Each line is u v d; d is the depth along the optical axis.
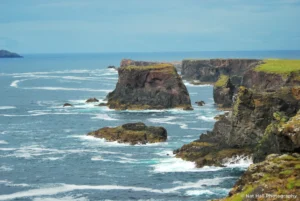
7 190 72.69
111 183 75.81
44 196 69.69
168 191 70.88
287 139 57.25
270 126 77.75
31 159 92.00
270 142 76.00
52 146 103.25
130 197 68.69
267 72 149.62
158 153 95.00
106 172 82.25
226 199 49.62
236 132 89.25
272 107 87.06
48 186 74.69
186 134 115.12
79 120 138.50
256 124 87.50
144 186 73.81
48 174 81.62
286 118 78.69
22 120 139.62
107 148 100.44
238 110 89.31
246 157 83.88
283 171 50.56
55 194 70.69
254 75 157.25
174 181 75.81
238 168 81.50
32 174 81.69
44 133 118.56
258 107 87.75
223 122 94.44
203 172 80.00
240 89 90.56
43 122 135.62
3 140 110.06
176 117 142.88
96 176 79.94
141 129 109.31
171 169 82.69
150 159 90.31
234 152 85.38
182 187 72.56
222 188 71.31
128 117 143.62
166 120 137.12
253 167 54.12
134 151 97.12
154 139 105.62
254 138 87.62
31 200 67.88
